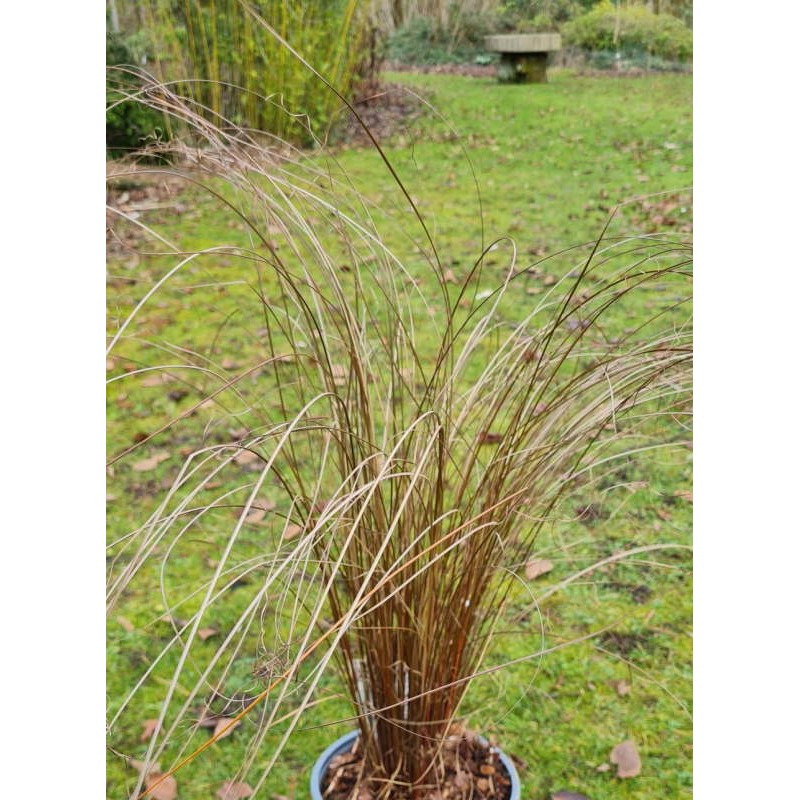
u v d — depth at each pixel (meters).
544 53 8.17
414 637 1.30
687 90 7.41
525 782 1.68
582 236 4.41
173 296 3.77
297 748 1.77
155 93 1.37
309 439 1.46
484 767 1.44
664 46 8.52
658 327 3.19
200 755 1.76
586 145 6.09
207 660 2.00
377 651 1.29
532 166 5.72
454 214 4.80
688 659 1.96
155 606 2.16
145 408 3.05
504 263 4.08
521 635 2.04
